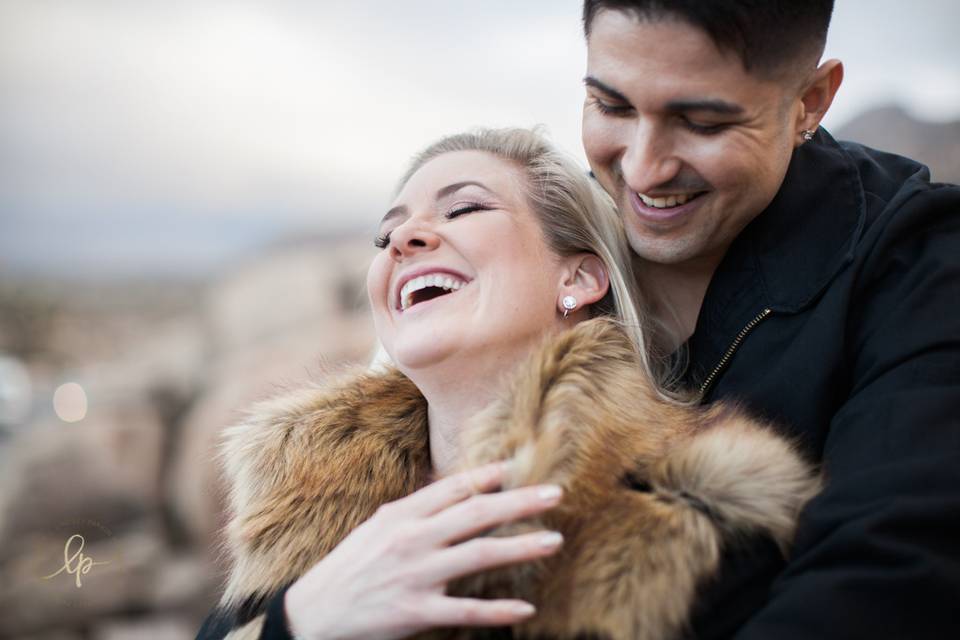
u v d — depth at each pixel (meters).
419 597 1.02
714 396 1.38
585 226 1.45
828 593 0.94
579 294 1.41
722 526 1.08
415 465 1.38
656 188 1.26
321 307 4.77
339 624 1.05
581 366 1.21
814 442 1.25
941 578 0.92
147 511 4.26
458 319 1.33
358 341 4.27
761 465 1.12
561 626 1.03
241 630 1.24
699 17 1.12
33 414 5.47
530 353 1.25
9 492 4.24
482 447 1.16
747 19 1.13
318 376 1.52
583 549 1.07
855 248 1.29
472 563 1.00
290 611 1.10
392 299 1.43
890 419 1.08
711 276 1.44
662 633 1.01
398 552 1.04
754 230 1.36
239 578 1.32
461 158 1.47
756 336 1.36
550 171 1.45
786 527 1.08
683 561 1.04
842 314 1.26
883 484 1.00
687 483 1.11
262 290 4.99
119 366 5.23
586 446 1.14
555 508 1.09
